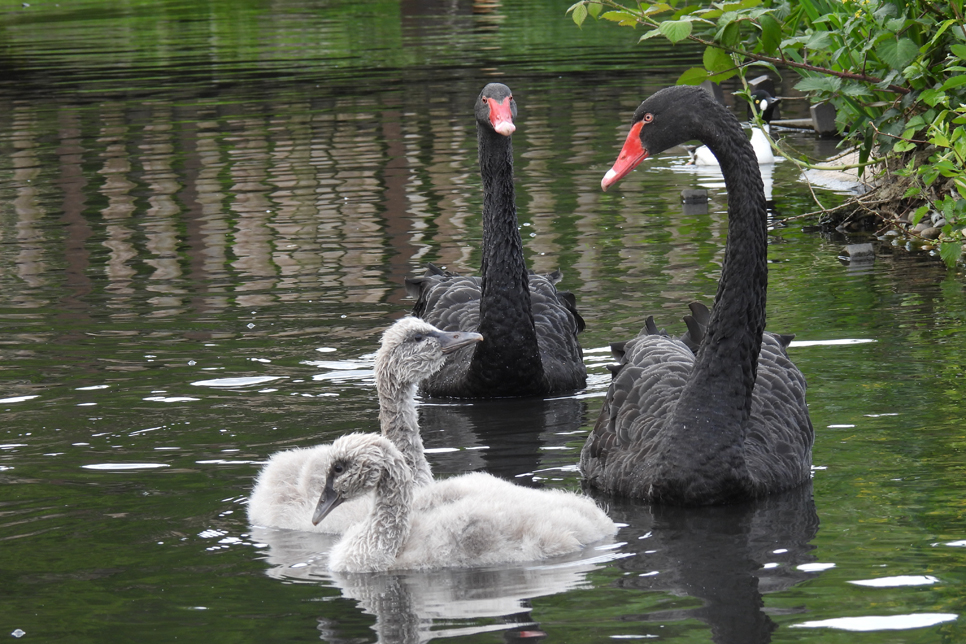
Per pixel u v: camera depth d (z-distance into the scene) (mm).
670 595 7125
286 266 16547
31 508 8703
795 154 22891
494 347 11766
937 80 15695
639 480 8977
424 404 11977
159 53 42031
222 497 8938
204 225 19062
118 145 25734
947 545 7621
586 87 31188
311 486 8727
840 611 6773
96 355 12742
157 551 7965
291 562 7887
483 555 7828
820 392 10875
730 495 8695
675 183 21375
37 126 28219
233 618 6934
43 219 19719
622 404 9680
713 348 8844
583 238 17625
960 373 11156
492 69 35250
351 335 13398
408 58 38656
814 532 8023
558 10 53094
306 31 48594
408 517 7910
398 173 22422
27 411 10953
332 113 28922
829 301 14125
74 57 41094
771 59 14773
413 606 7094
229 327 13781
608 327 13500
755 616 6754
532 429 10844
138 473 9430
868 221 18516
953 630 6465
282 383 11797
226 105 30453
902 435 9719
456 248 17266
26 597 7230
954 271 15281
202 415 10852
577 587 7328
